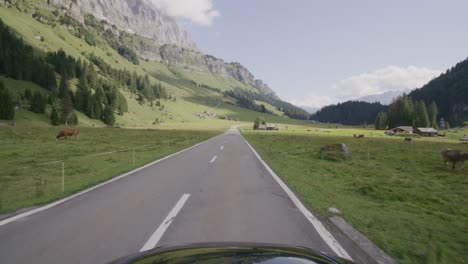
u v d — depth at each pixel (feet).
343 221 22.50
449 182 51.21
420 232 21.99
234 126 640.99
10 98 337.52
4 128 203.41
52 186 36.37
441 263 16.28
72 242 16.88
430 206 33.76
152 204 26.11
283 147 115.96
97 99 484.74
